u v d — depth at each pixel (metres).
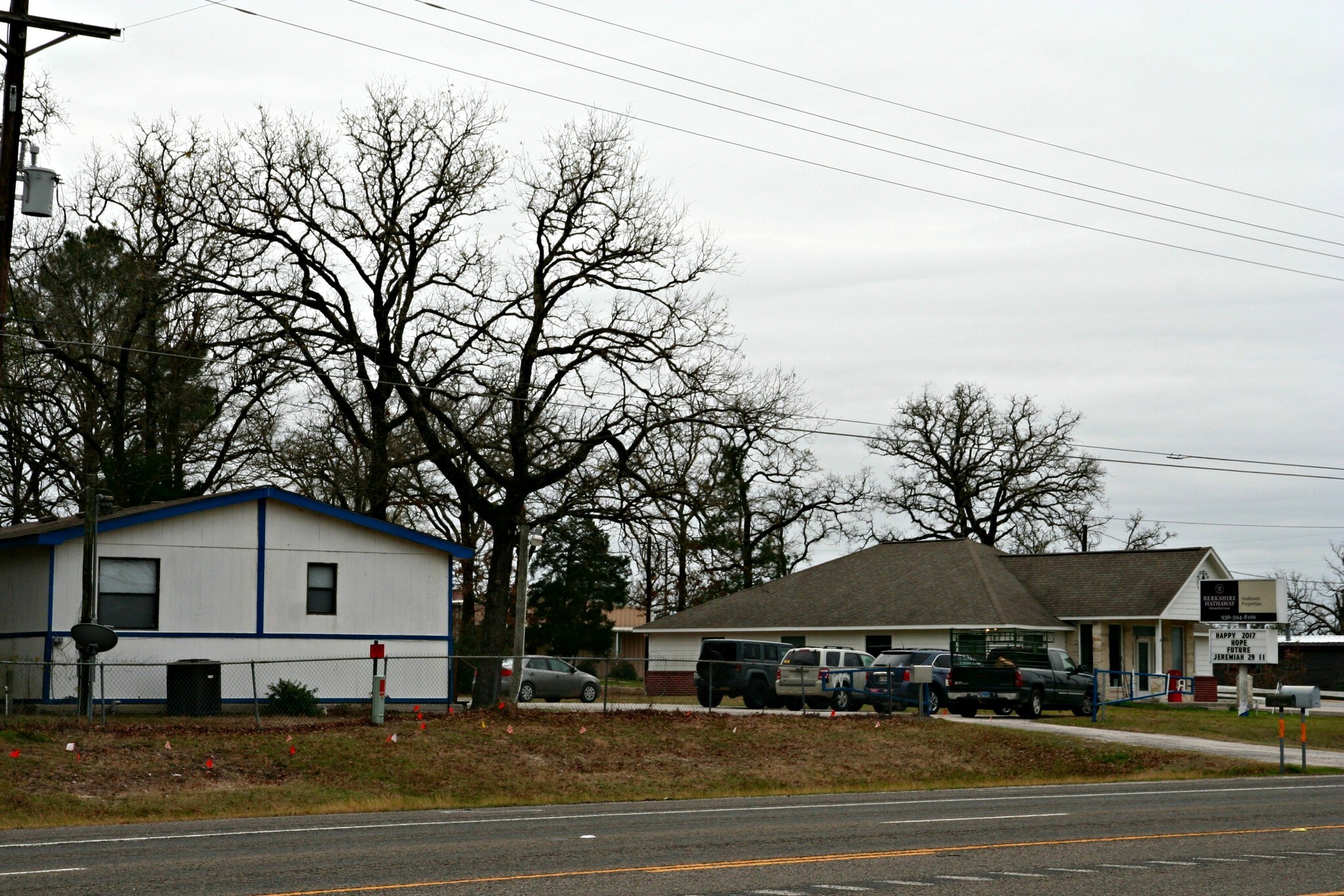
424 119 37.88
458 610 71.94
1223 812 18.81
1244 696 43.56
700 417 35.94
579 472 38.53
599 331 37.16
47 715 27.31
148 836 15.80
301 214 37.03
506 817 18.56
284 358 36.56
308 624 32.12
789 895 11.27
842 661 41.94
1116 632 53.72
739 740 29.81
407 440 43.66
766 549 71.62
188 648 30.64
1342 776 27.70
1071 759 30.47
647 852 14.07
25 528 33.34
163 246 41.34
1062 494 74.06
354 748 25.23
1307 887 11.82
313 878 12.07
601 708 36.41
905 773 28.28
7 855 13.89
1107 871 12.76
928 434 75.69
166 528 30.69
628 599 72.94
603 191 37.41
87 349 43.38
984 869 12.88
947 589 52.59
